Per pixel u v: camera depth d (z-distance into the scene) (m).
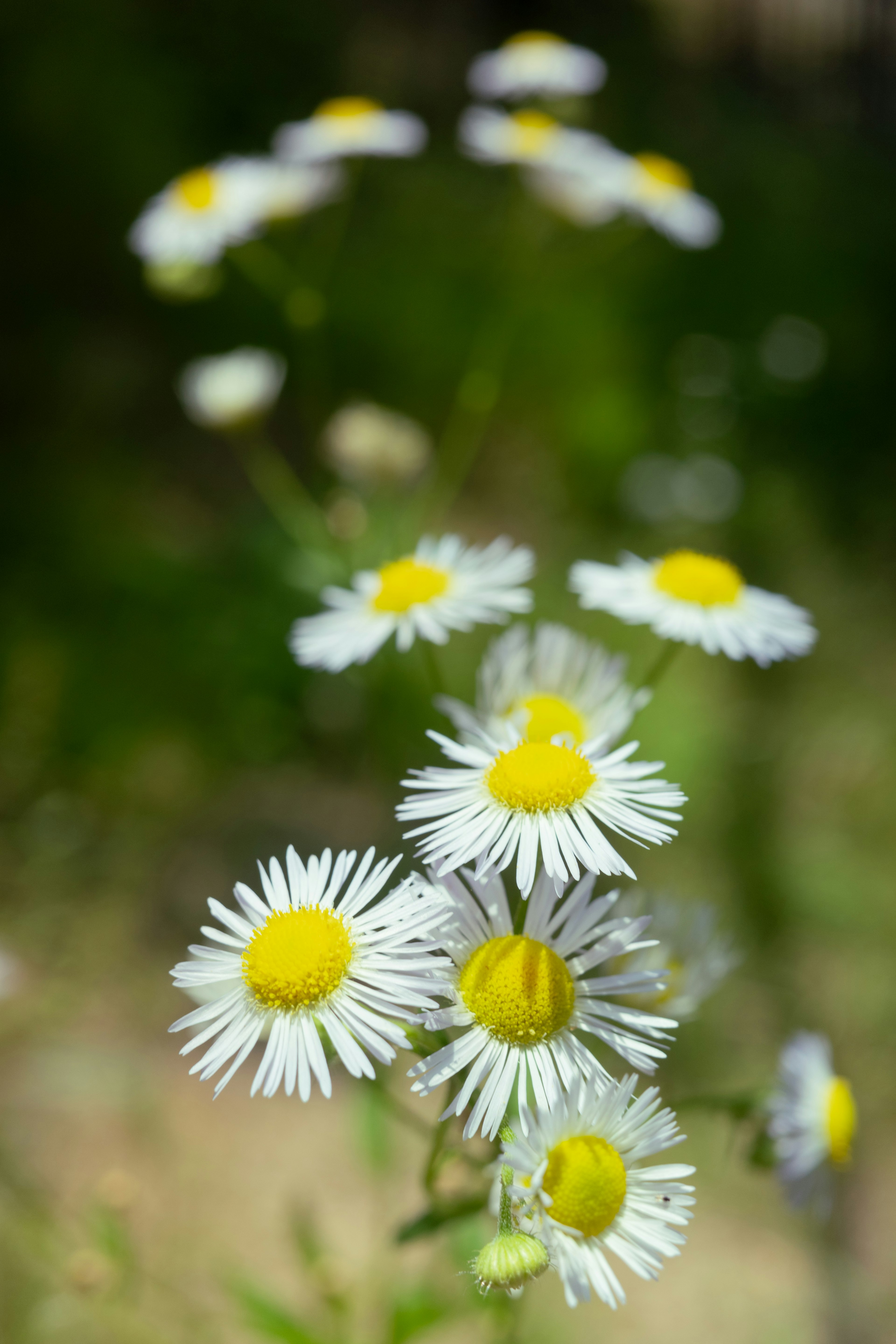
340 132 0.25
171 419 0.49
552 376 0.56
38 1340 0.22
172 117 0.61
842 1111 0.17
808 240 0.77
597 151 0.26
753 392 0.58
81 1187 0.25
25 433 0.46
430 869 0.15
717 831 0.36
